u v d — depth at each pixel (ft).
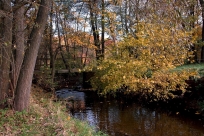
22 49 24.52
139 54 26.71
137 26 26.55
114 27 31.14
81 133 18.97
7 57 21.91
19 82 21.65
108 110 33.60
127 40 26.81
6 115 20.25
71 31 47.01
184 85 28.60
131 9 28.96
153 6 24.32
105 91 31.12
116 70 28.58
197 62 45.44
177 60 26.48
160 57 24.52
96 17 44.98
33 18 30.22
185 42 24.61
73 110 33.42
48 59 55.62
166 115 30.40
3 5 19.83
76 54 58.13
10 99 21.75
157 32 24.04
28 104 22.50
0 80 22.00
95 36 50.55
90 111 33.09
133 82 26.45
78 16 44.11
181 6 23.98
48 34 47.62
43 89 40.45
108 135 23.08
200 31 47.85
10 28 21.54
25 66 21.63
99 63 32.55
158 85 28.68
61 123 19.42
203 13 33.12
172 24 24.11
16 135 16.90
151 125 26.71
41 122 19.93
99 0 34.96
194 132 24.17
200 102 29.43
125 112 32.45
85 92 47.70
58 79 59.77
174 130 25.02
